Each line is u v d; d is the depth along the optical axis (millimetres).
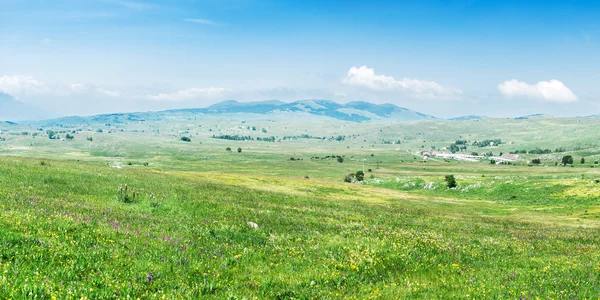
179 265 13789
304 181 121250
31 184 32969
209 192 46062
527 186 129750
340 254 17703
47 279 10320
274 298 11844
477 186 144625
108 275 11680
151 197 32406
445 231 33312
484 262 18969
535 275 15914
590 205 96188
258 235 21766
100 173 47906
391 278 14859
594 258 22078
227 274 13648
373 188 127375
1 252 11938
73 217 18875
